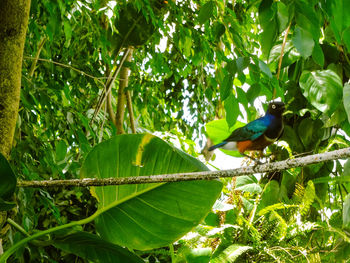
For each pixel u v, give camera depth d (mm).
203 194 2449
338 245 3467
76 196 4223
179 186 2465
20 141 3123
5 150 1915
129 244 2584
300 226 3518
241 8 5820
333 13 2596
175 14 5027
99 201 2502
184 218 2502
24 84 3371
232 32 4047
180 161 2451
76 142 3953
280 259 3385
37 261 3434
